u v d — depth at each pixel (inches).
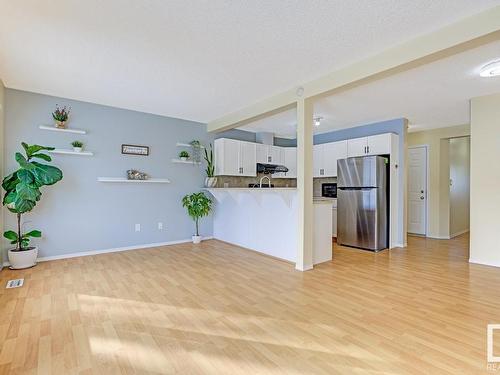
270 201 166.4
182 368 64.3
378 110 175.6
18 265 137.3
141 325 83.7
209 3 75.6
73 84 137.4
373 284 119.1
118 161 176.9
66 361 66.4
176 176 202.7
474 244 154.0
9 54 105.5
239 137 239.0
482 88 136.7
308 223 140.0
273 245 164.4
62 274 130.6
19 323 84.1
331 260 159.2
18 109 145.3
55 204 156.5
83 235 165.8
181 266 145.3
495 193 147.2
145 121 187.6
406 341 75.2
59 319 86.9
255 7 77.1
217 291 111.0
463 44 83.5
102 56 107.2
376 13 79.7
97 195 170.1
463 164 269.7
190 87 140.4
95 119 168.4
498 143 145.7
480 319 87.4
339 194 204.2
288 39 94.0
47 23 85.2
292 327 82.9
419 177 245.8
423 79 125.1
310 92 131.4
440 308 95.3
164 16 81.5
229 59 109.3
